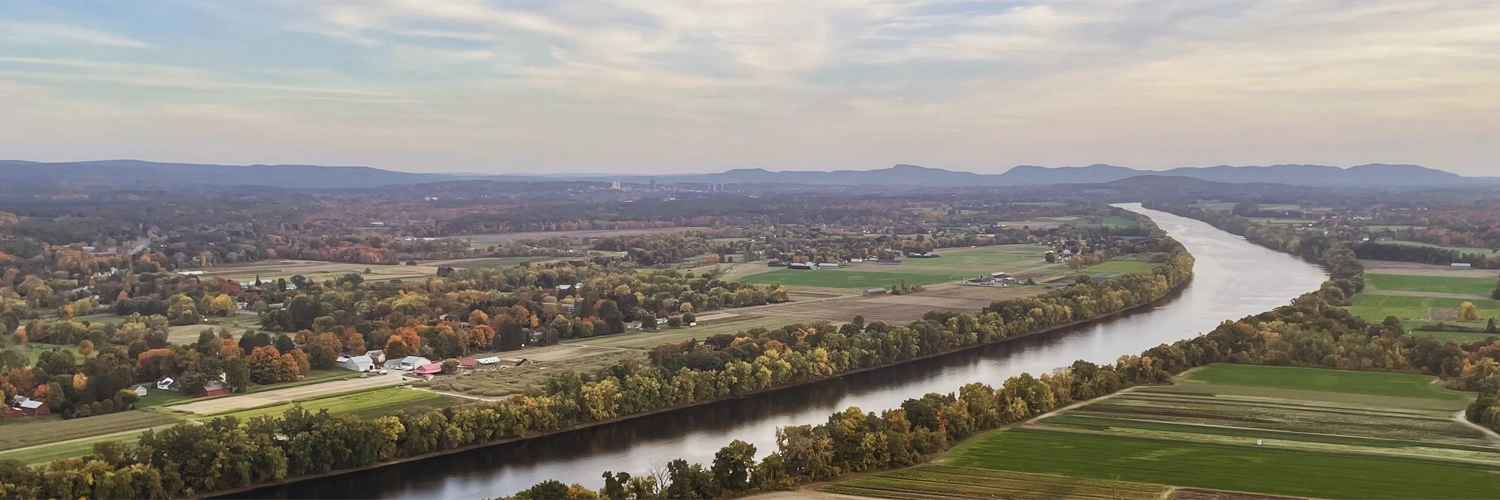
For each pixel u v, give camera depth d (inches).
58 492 7190.0
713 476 7588.6
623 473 7322.8
